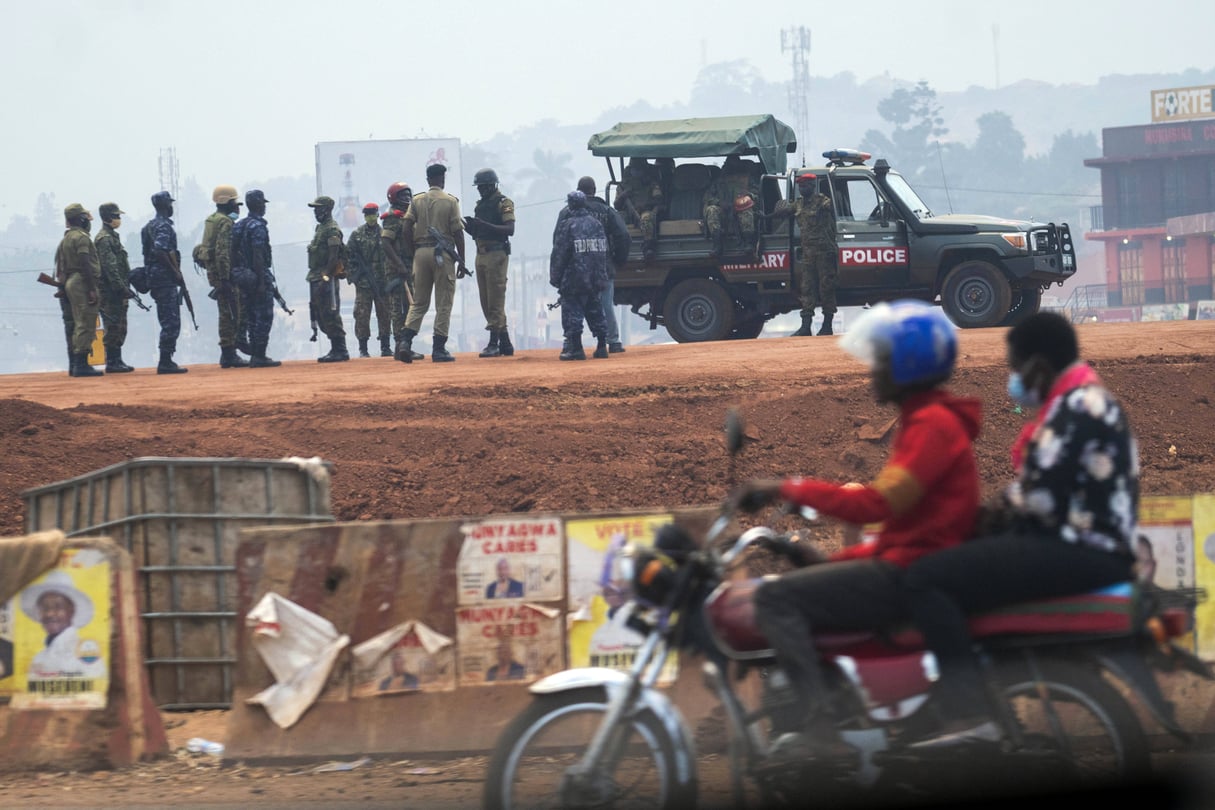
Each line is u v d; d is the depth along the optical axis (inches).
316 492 925.2
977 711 581.0
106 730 769.6
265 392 1668.3
